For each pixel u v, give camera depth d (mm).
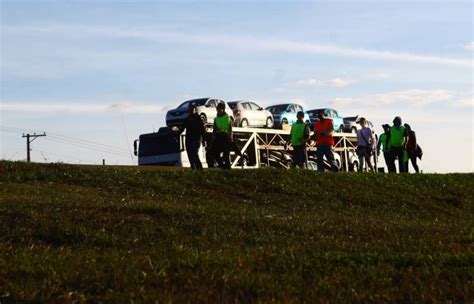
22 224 14531
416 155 32906
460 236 15930
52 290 9445
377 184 27000
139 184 23312
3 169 23234
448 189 28344
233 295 9484
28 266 10844
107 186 22672
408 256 12078
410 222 19438
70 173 23656
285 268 11242
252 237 14891
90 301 9180
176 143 38438
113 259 11750
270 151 44625
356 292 9625
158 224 15539
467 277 10516
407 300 9352
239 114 43406
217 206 20547
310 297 9359
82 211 16094
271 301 9008
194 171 25594
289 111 47625
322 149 29375
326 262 11719
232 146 27938
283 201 22922
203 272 10750
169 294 9375
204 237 14625
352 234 15961
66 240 13812
